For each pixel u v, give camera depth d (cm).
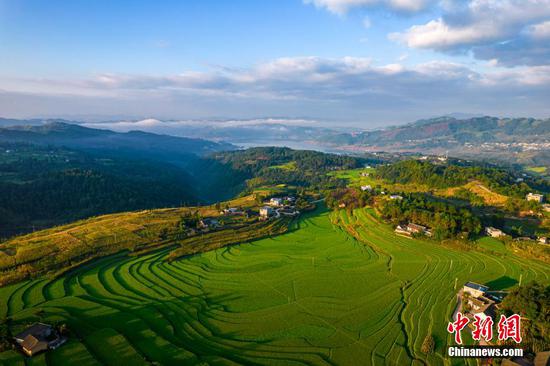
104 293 9838
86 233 14638
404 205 17062
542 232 15025
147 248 13450
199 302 9531
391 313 9025
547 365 6538
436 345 7581
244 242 15038
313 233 16588
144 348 7188
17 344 7038
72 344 7125
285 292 10281
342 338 7912
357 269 12031
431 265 12244
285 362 6994
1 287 9938
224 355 7181
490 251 13125
